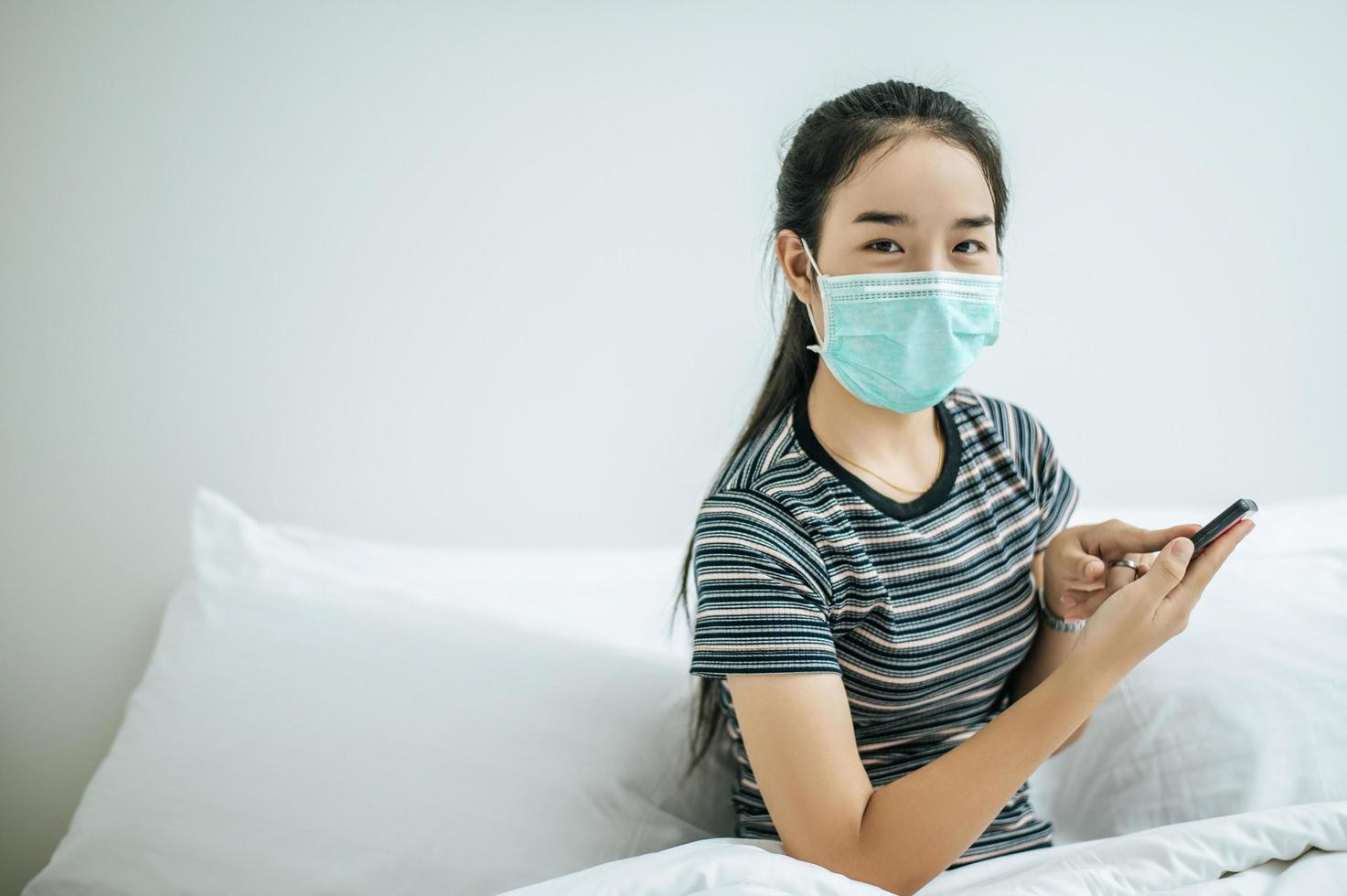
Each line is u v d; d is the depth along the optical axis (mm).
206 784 1005
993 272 831
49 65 1250
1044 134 1324
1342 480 1390
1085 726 1055
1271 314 1354
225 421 1347
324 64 1287
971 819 750
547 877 944
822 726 776
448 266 1342
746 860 754
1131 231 1342
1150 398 1378
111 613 1356
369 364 1354
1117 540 889
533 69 1309
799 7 1307
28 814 1379
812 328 908
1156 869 769
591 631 1175
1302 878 755
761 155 1336
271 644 1101
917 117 804
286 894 943
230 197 1301
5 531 1332
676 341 1371
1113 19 1298
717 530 828
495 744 1007
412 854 947
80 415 1322
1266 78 1300
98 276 1298
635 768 1035
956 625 874
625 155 1331
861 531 852
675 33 1309
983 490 910
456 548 1398
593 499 1400
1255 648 1004
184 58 1268
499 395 1373
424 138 1312
